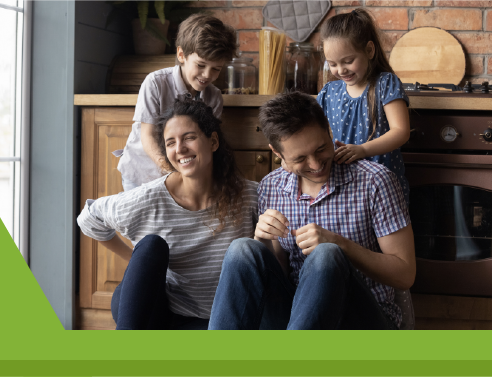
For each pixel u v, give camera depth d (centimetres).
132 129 185
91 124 196
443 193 176
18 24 202
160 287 125
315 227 113
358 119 162
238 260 111
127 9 228
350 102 164
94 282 198
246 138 185
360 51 154
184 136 127
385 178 120
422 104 170
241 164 186
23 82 202
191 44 165
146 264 119
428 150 175
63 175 201
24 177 205
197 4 239
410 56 230
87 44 205
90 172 197
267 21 237
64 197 202
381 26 231
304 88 210
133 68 217
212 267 135
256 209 139
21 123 204
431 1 227
